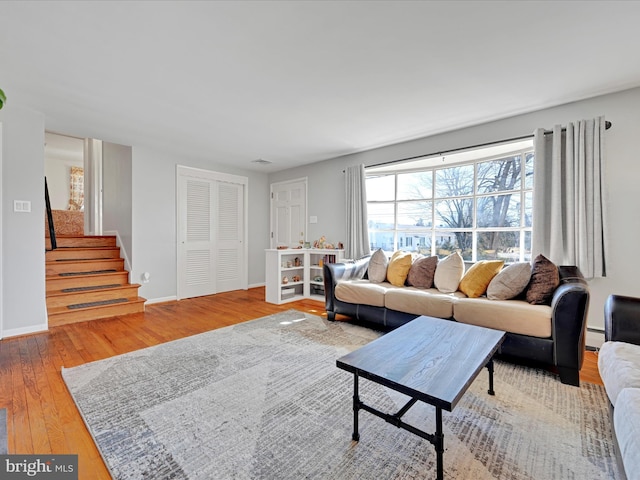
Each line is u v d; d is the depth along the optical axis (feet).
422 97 9.12
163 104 9.59
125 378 7.09
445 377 4.39
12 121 9.84
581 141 8.93
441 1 5.36
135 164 14.46
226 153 15.53
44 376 7.24
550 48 6.72
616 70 7.62
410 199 14.21
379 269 12.02
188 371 7.47
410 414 5.77
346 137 12.84
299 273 16.90
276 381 6.99
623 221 8.66
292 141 13.43
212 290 17.48
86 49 6.70
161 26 5.97
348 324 11.35
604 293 8.89
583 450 4.77
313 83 8.29
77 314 11.66
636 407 3.68
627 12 5.57
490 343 5.70
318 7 5.49
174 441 4.97
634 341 5.55
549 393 6.51
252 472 4.34
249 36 6.31
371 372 4.55
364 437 5.10
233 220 18.56
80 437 5.10
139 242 14.61
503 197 11.64
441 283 10.21
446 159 12.90
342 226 16.02
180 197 16.07
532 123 10.18
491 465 4.47
